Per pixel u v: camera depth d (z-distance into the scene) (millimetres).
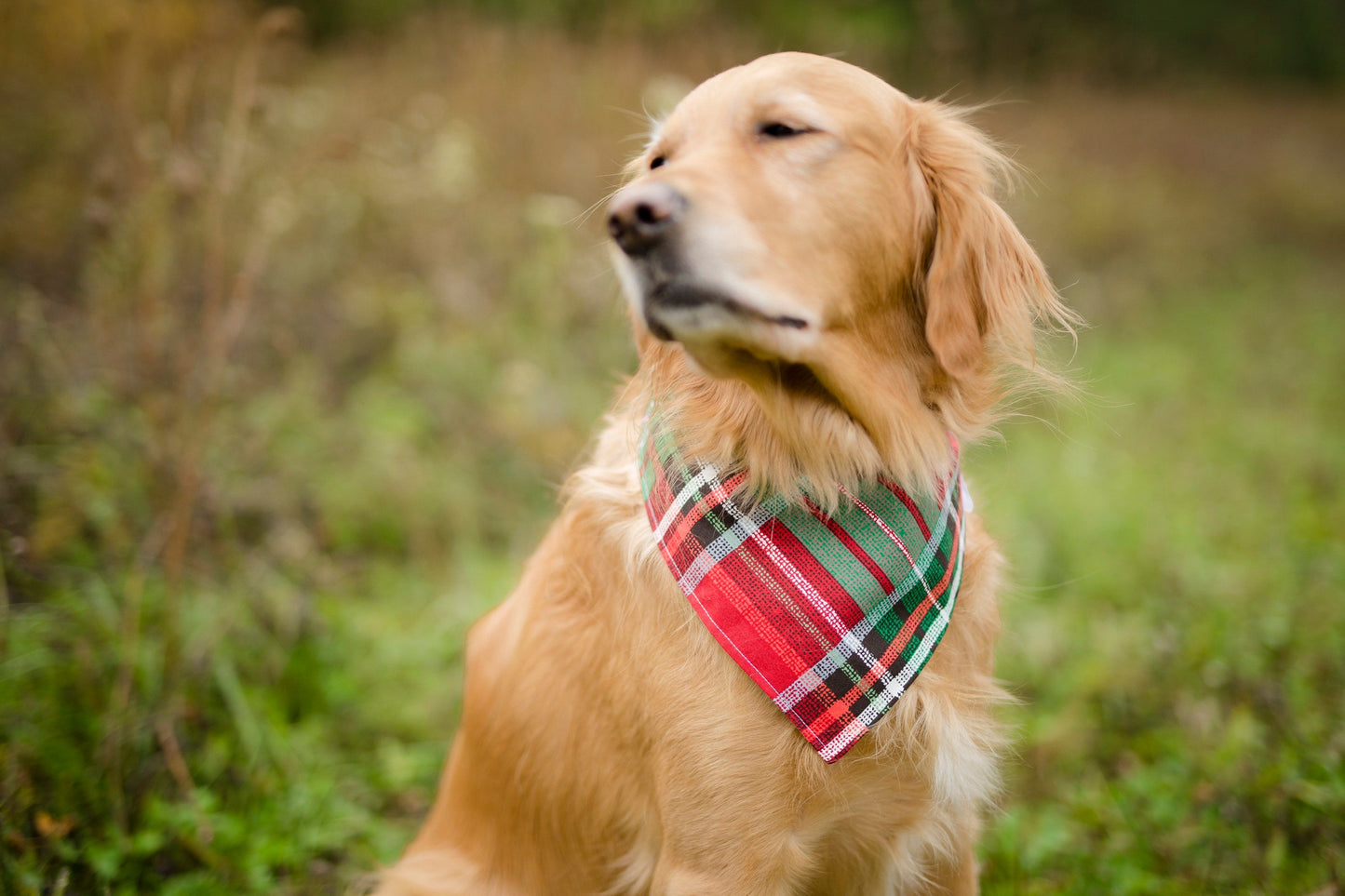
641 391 2094
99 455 3559
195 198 3717
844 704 1823
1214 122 13148
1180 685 3285
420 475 4141
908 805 1994
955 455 2035
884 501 1900
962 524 2020
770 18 10305
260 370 4402
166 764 2756
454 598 3729
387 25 8219
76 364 3893
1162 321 7906
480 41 7121
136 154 3818
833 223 1739
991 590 2102
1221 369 7000
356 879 2625
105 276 4023
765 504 1876
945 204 1878
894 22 11266
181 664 2951
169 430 3512
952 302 1863
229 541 3484
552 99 6539
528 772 2143
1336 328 8172
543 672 2113
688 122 1826
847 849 2012
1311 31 18844
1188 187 10914
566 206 5609
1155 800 2758
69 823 2459
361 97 6293
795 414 1821
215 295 3420
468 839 2311
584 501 2096
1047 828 2715
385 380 4684
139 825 2623
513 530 4156
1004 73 11266
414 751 3145
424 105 6004
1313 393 6672
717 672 1841
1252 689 3164
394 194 5340
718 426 1897
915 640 1880
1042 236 8383
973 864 2184
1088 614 3754
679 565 1854
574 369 5035
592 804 2059
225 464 3754
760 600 1826
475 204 5641
